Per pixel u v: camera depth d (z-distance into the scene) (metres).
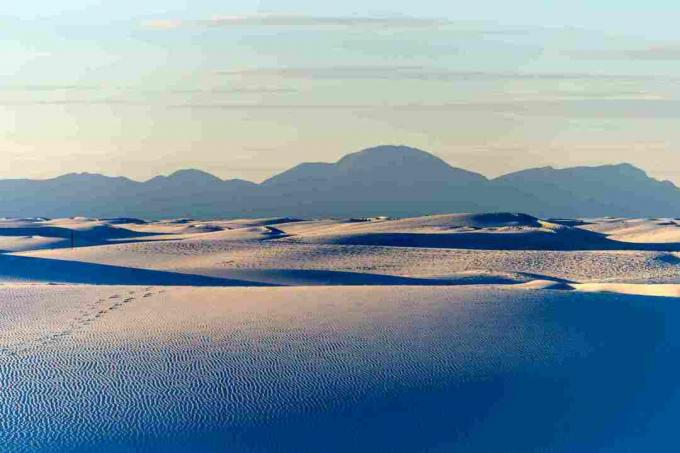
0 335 41.53
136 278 87.56
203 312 46.22
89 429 28.78
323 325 41.91
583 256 115.19
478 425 30.44
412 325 41.81
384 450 28.38
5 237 146.50
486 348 38.06
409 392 32.53
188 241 123.31
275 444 28.33
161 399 31.33
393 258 112.25
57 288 57.97
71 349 37.94
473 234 151.50
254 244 121.12
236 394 31.89
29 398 31.42
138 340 39.38
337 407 31.05
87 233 181.25
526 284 74.12
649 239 171.62
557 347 38.66
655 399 33.75
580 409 32.25
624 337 40.94
